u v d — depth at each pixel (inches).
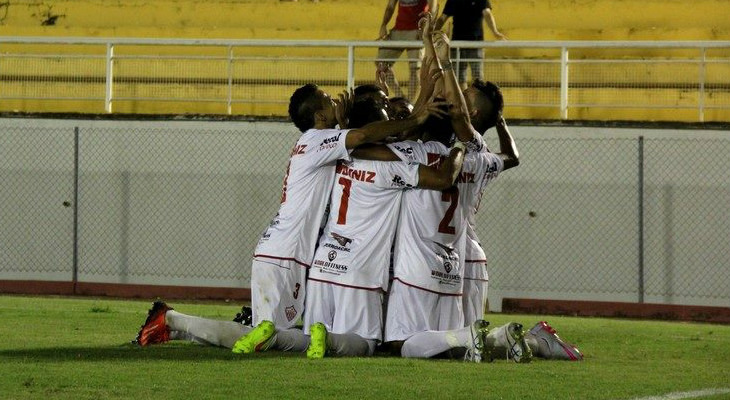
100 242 2064.5
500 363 926.4
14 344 1024.2
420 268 961.5
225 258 2026.3
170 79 2333.9
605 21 2427.4
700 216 1900.8
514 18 2448.3
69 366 859.4
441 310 976.9
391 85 1982.0
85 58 2213.3
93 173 2065.7
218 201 2031.3
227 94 2202.3
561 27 2436.0
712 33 2325.3
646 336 1323.8
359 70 2279.8
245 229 2022.6
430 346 940.0
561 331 1400.1
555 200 1941.4
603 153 1930.4
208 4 2529.5
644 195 1916.8
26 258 2084.2
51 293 2074.3
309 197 971.3
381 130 949.8
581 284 1934.1
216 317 1513.3
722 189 1895.9
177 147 2043.6
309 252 978.7
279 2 2507.4
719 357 1052.5
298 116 1008.2
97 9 2541.8
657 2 2429.9
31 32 2481.5
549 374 865.5
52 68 2356.1
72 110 2349.9
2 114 2084.2
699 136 1902.1
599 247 1929.1
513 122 1956.2
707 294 1898.4
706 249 1898.4
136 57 2078.0
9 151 2086.6
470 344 927.7
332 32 2386.8
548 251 1942.7
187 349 971.9
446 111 962.1
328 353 946.1
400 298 967.6
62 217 2074.3
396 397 741.3
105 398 721.6
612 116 2206.0
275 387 771.4
